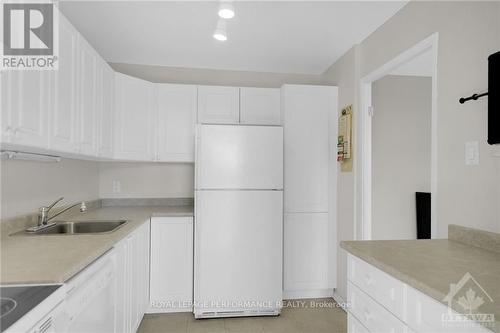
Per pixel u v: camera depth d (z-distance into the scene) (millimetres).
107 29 2568
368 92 2760
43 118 1528
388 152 3652
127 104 2869
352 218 2834
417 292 1011
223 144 2701
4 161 1779
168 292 2775
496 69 1356
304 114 3135
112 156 2680
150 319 2658
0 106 1211
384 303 1196
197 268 2648
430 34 1910
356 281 1424
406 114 3691
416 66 3363
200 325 2559
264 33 2635
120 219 2443
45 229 2008
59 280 1083
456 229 1584
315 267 3088
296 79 3676
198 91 3230
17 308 888
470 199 1576
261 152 2742
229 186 2695
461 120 1644
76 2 2152
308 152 3119
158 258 2768
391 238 3613
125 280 2002
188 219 2807
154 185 3449
